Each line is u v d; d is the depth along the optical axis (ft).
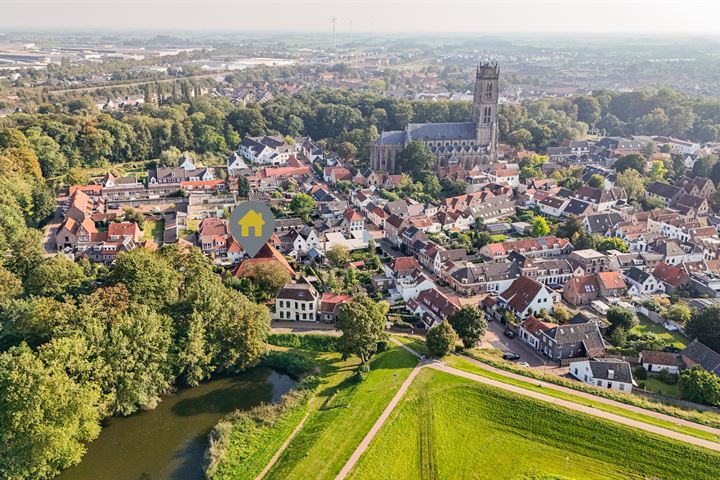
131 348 370.94
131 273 423.64
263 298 514.68
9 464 303.48
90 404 326.85
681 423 349.00
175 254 502.79
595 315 505.66
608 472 318.45
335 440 340.80
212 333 416.46
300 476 314.35
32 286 460.55
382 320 431.43
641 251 649.61
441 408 368.89
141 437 354.33
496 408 367.45
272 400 393.50
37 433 307.78
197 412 379.35
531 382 393.70
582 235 644.27
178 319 418.92
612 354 434.30
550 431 347.77
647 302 519.19
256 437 354.33
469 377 398.62
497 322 503.20
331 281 538.88
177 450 344.28
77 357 342.44
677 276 556.92
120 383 364.79
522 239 639.76
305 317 499.10
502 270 558.56
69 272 474.49
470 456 330.95
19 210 652.89
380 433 346.33
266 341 463.83
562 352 436.35
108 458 336.29
